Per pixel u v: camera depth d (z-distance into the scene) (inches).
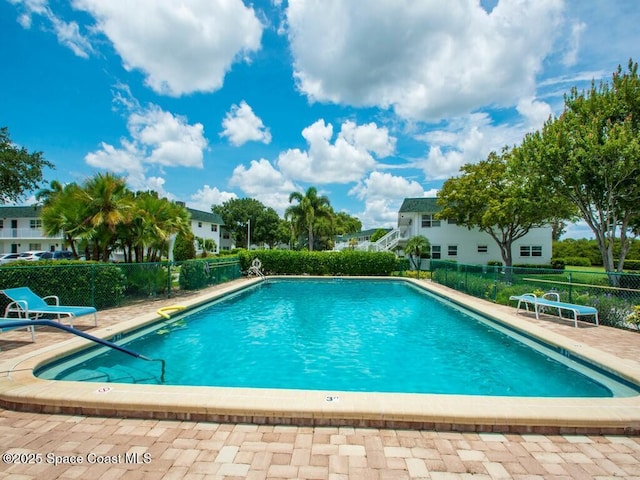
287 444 113.3
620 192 485.7
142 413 132.2
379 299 558.6
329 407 127.4
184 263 537.3
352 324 374.9
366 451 109.4
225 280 719.7
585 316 322.3
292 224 1350.9
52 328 277.4
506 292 423.5
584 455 109.8
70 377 212.2
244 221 2340.1
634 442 118.6
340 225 2773.1
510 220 826.2
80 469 98.4
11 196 713.6
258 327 357.1
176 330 339.0
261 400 134.3
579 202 543.2
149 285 450.6
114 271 382.0
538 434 122.8
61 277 331.6
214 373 224.5
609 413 127.0
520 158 609.9
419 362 249.9
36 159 735.1
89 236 436.1
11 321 198.1
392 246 1151.6
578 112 525.0
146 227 484.1
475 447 113.2
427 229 1064.2
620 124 479.5
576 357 223.5
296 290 674.2
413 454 108.3
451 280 624.4
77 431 121.9
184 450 109.3
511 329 314.0
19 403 139.5
